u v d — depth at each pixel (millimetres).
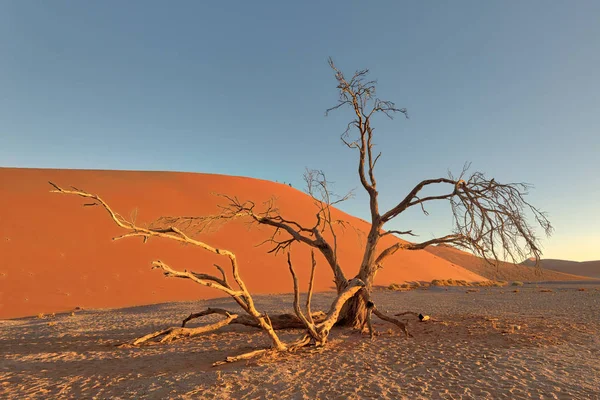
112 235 32781
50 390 6398
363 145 13031
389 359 7930
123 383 6629
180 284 28250
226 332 12570
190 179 51000
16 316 19000
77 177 43406
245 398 5609
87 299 23062
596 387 5797
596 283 57938
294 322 12406
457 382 6180
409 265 51125
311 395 5680
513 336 10172
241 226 42219
